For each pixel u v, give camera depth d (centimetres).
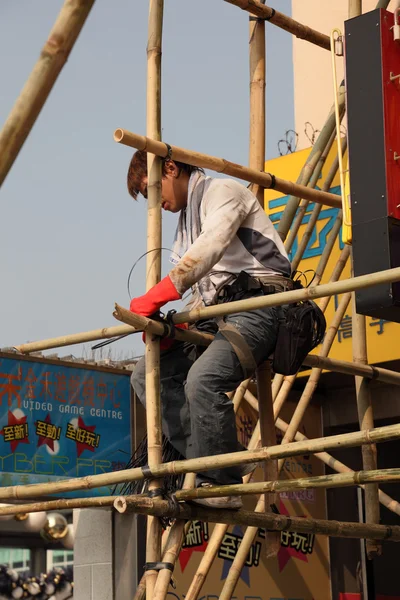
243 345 377
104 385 659
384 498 545
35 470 614
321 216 717
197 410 374
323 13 945
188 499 371
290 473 720
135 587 643
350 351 686
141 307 375
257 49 505
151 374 384
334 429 770
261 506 559
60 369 640
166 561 377
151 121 409
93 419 648
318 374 552
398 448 870
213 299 398
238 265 400
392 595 833
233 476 385
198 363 378
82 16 184
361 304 384
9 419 610
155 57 413
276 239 406
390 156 386
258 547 686
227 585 505
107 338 398
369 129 392
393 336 666
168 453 419
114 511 654
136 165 415
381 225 382
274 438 425
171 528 386
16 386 617
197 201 400
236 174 442
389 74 394
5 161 188
